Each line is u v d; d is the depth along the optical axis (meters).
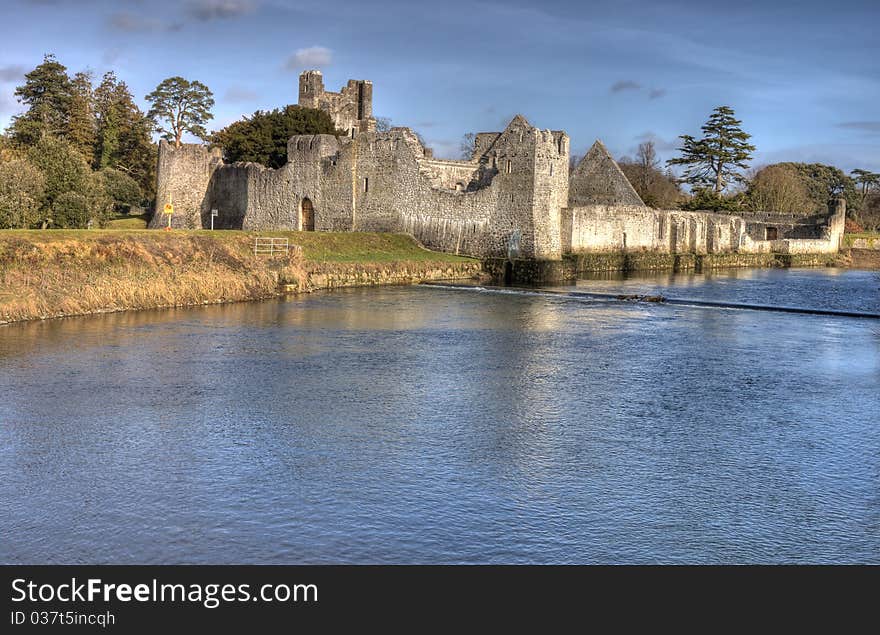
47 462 14.59
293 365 23.14
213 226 67.56
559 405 19.08
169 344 25.92
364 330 29.69
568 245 56.38
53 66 84.44
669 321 33.69
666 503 13.08
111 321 30.33
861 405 19.41
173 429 16.66
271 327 29.91
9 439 15.88
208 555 11.24
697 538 11.88
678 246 69.62
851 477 14.35
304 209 62.25
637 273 62.25
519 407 18.84
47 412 17.78
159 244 38.03
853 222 119.50
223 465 14.52
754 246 77.44
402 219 56.00
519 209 50.91
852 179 147.00
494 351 25.94
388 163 56.50
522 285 48.41
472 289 44.91
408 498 13.12
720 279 58.47
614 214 61.59
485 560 11.21
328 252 48.31
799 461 15.16
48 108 82.94
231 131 77.69
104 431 16.47
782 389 21.03
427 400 19.38
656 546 11.64
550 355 25.41
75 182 54.00
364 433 16.55
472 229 52.78
